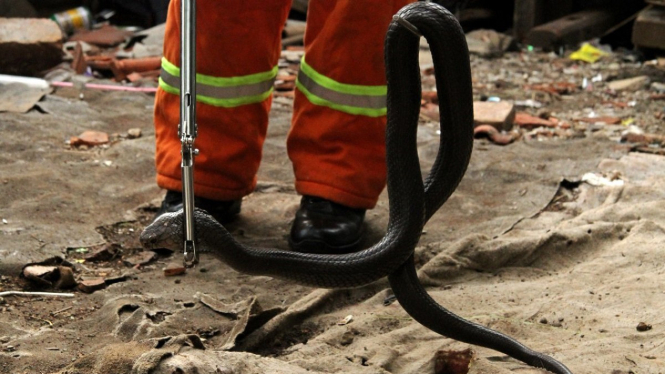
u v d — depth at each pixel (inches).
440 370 127.7
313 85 171.0
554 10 413.1
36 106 265.1
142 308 148.3
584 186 216.2
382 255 103.7
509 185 217.8
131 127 259.1
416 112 101.3
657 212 190.5
